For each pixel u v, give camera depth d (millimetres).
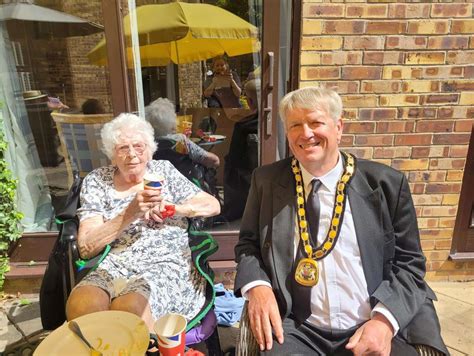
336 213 1423
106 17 2400
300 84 2385
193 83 2834
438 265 2752
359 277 1416
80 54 2523
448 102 2432
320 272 1431
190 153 2604
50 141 2719
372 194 1426
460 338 2219
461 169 2553
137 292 1642
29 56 2564
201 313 1745
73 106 2639
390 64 2359
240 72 2674
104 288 1666
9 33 2533
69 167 2760
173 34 2760
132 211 1732
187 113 2826
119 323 1243
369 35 2309
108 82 2537
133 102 2582
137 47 2561
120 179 1986
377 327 1327
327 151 1415
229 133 2748
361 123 2457
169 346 1161
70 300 1602
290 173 1528
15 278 2629
